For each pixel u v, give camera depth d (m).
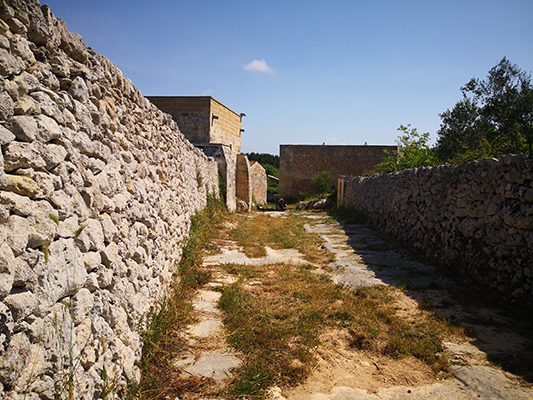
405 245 8.16
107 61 3.16
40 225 1.81
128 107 3.75
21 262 1.64
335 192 21.62
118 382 2.49
